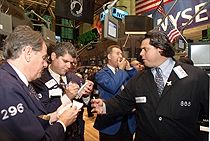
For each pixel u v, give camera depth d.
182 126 1.55
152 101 1.63
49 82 1.81
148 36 1.67
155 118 1.60
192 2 5.84
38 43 1.14
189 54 2.07
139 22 3.76
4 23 2.09
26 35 1.12
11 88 1.01
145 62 1.69
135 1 8.12
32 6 8.72
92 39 7.70
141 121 1.68
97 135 4.82
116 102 1.82
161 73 1.66
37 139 1.01
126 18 3.77
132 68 2.64
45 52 1.20
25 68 1.12
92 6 3.66
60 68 1.90
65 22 12.86
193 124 1.57
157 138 1.59
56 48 1.91
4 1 2.80
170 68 1.66
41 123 1.14
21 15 3.41
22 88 1.08
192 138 1.57
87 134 4.88
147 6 7.35
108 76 2.42
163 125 1.57
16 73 1.10
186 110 1.55
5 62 1.14
